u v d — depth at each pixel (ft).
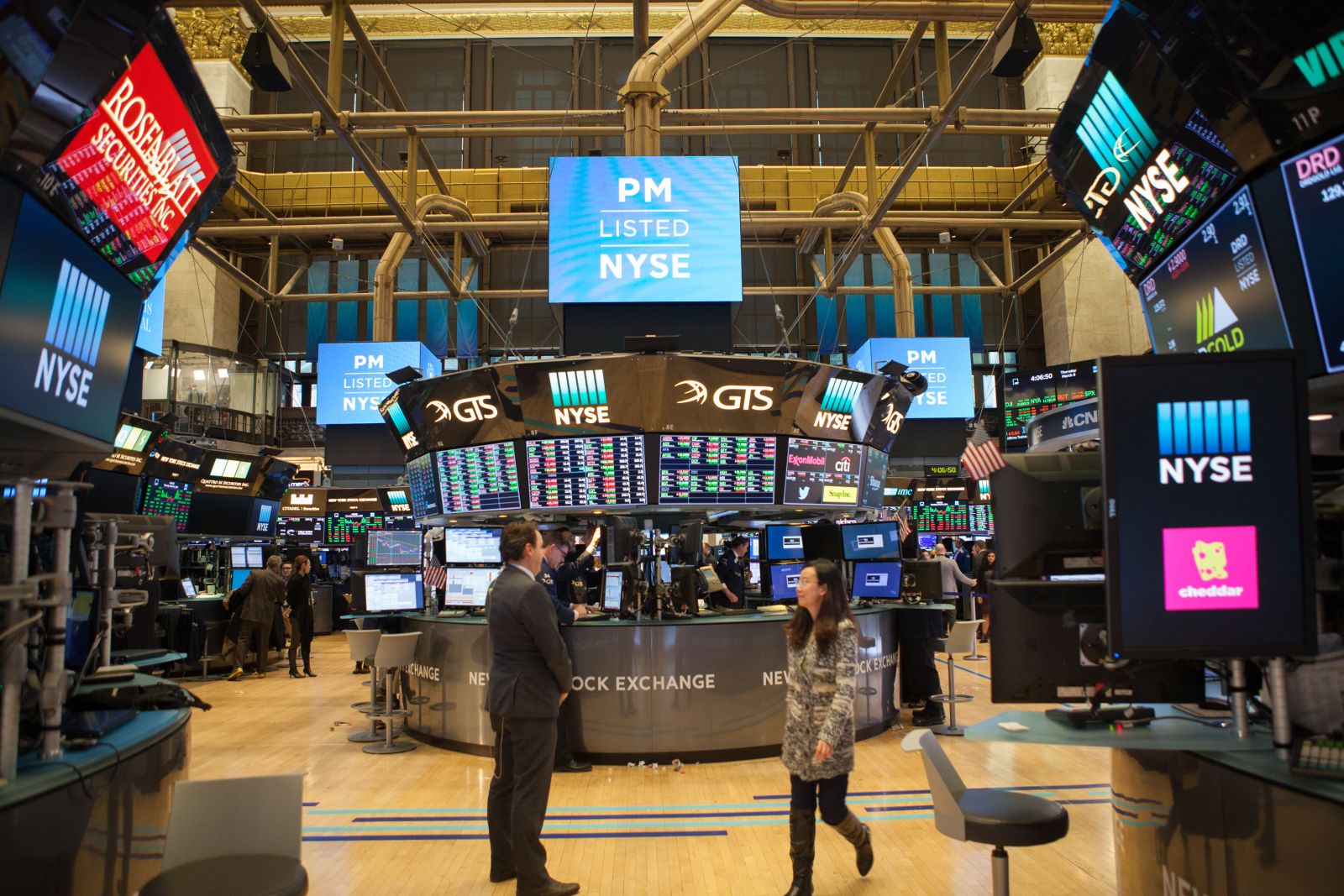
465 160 69.82
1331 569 7.67
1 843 6.53
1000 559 8.98
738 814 15.56
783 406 23.48
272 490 45.75
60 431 8.85
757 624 19.92
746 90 70.59
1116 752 9.59
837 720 10.56
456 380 23.52
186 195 10.48
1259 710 8.08
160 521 14.69
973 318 73.67
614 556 22.80
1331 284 7.82
